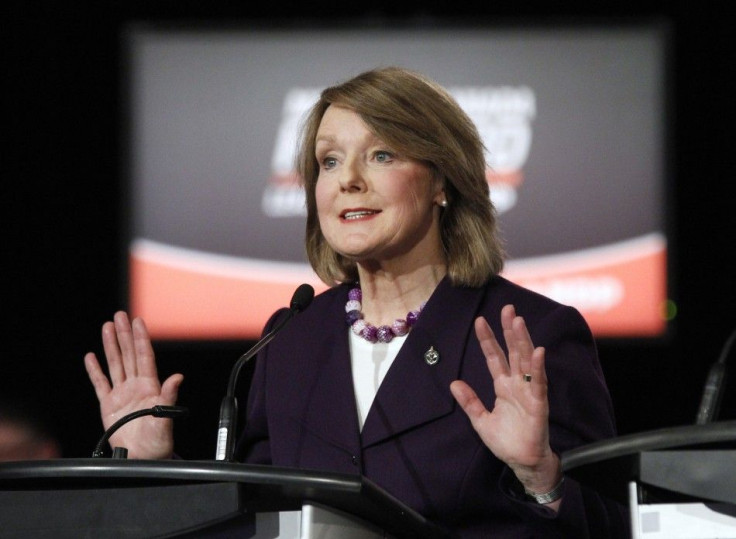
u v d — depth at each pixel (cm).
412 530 362
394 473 429
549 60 1073
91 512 335
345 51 1080
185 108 1095
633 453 308
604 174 1069
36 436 633
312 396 457
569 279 1065
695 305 1093
